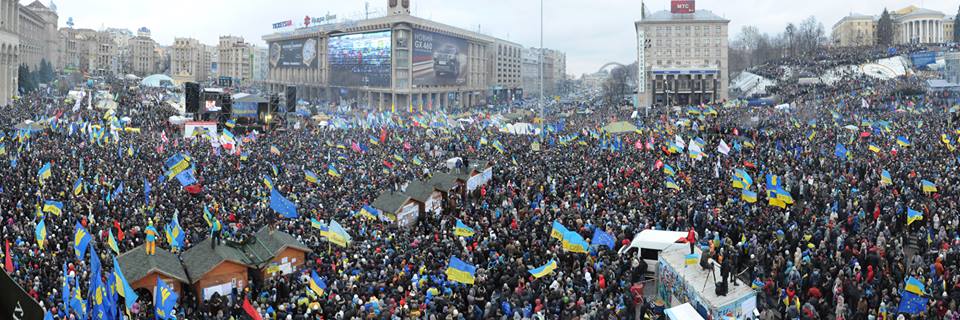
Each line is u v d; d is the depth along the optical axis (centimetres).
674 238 2753
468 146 6500
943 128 6419
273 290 2347
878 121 6712
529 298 2233
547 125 8650
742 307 2048
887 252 2547
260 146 6303
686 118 8862
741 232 2934
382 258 2627
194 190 3919
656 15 14788
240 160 5244
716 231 2988
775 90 12744
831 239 2773
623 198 3578
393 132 7588
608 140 6256
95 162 4716
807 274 2381
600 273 2484
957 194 3450
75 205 3334
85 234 2408
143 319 2067
